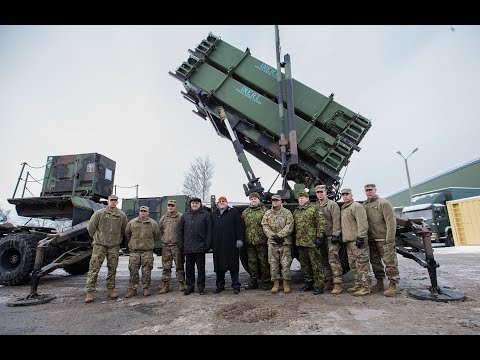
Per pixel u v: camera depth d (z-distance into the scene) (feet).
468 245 45.29
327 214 15.17
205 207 19.81
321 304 12.06
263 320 10.01
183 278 16.17
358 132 19.29
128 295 14.78
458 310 10.87
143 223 15.67
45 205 21.89
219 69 22.27
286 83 19.58
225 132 23.09
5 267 19.30
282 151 18.72
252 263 16.19
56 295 15.72
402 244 15.99
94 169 23.15
